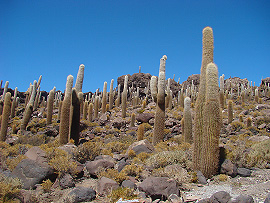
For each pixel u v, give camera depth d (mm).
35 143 15852
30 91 33906
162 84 14023
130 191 5961
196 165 8141
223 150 9031
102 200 5953
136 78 53906
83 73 16141
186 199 5719
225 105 29094
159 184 6098
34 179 6734
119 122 22641
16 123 25000
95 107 27734
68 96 14492
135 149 11227
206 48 9344
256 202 5273
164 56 14664
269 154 9078
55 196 6227
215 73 8320
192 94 33750
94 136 19531
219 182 7348
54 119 27938
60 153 8289
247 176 7688
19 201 5422
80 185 7195
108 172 7562
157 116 13961
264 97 39531
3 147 12250
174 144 13547
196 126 8453
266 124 18875
